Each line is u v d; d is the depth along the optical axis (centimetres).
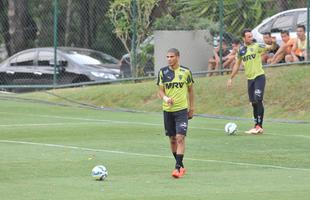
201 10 8788
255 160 4362
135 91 7612
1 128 5803
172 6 8988
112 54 11294
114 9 8512
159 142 5072
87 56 8612
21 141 5078
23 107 7388
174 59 3912
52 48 8612
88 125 6059
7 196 3247
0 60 11550
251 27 8681
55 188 3441
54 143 4991
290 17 7950
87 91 7831
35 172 3872
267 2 8956
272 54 7662
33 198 3206
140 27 8344
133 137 5328
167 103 3850
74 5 12262
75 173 3856
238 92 7162
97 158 4356
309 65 7362
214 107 7088
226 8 8700
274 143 5078
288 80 7131
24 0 11606
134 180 3678
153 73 8250
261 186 3525
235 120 6700
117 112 7231
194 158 4422
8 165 4084
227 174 3878
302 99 6856
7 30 11769
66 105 7619
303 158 4453
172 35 8119
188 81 3916
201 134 5544
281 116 6744
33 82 8606
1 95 8144
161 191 3391
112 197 3241
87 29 11950
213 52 8138
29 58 8675
